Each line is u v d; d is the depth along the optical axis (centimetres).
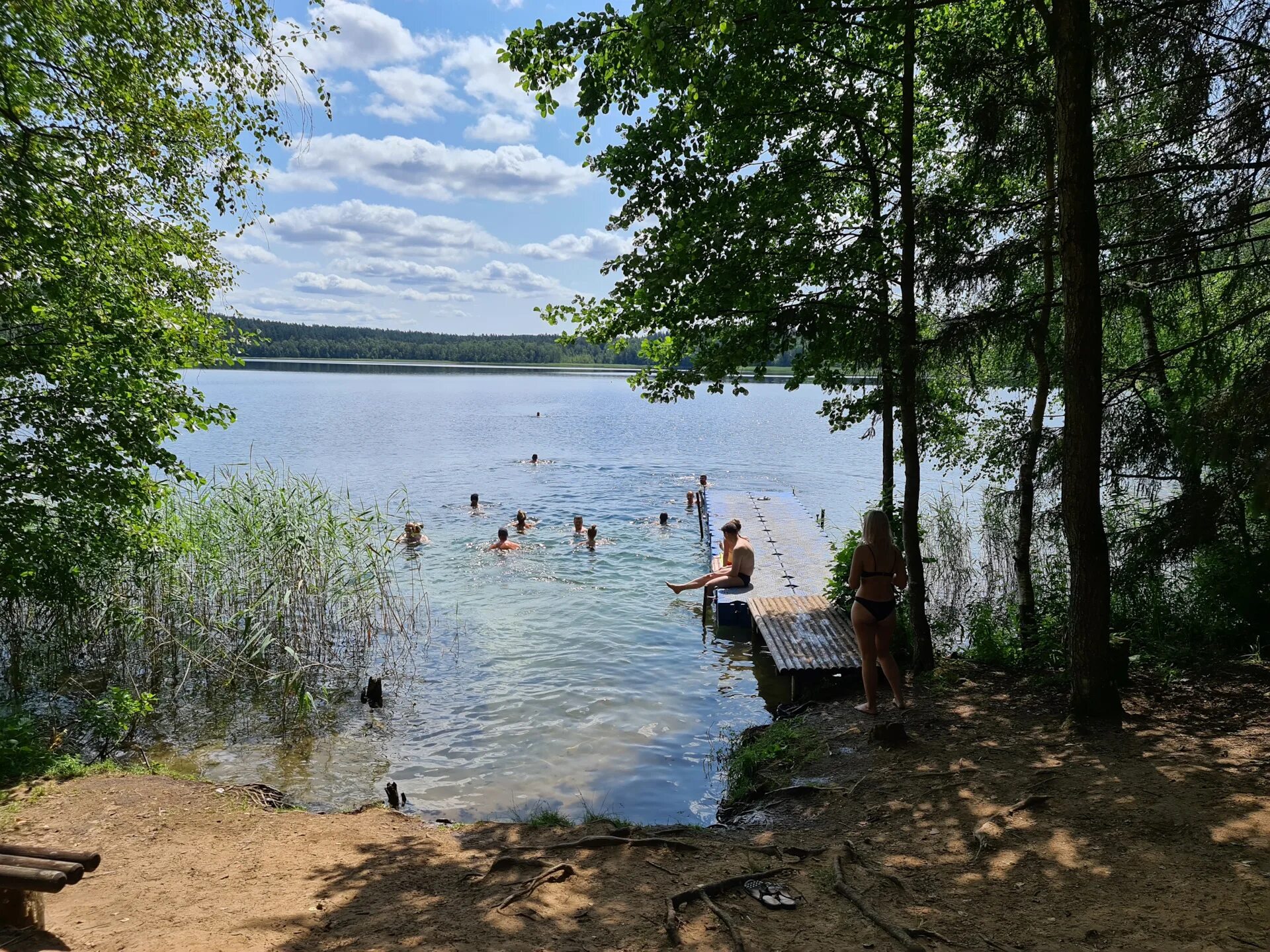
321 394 7981
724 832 532
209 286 1096
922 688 807
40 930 387
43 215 841
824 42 847
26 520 859
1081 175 607
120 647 1034
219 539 1190
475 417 5562
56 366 844
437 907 412
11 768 657
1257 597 776
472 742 827
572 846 488
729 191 909
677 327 966
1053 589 973
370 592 1184
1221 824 438
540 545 1825
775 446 4100
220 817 572
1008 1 783
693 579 1552
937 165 984
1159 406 809
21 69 810
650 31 701
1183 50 667
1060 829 458
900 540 946
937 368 834
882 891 410
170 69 960
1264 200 701
